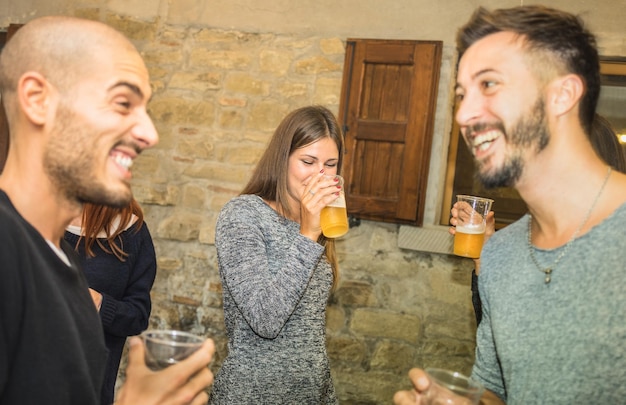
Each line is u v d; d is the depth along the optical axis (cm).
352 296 377
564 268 116
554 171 116
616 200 113
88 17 412
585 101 115
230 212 199
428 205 371
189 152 400
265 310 179
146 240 223
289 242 200
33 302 100
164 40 404
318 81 383
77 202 111
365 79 371
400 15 374
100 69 105
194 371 104
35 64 104
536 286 119
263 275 185
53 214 110
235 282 185
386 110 368
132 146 112
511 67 114
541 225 123
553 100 113
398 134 363
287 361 188
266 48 391
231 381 187
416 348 369
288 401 187
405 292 371
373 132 367
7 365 97
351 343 376
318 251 188
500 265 130
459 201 209
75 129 105
